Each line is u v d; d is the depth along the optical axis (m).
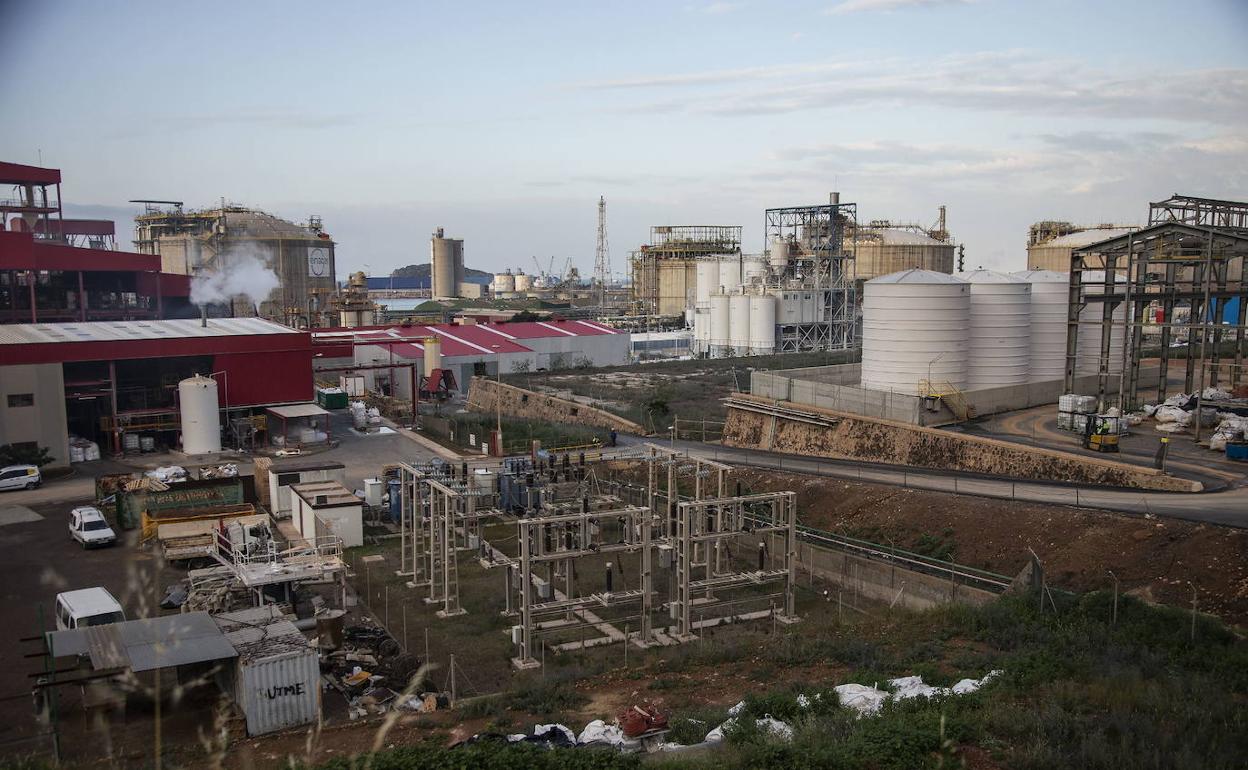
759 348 140.12
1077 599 31.73
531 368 120.06
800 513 51.53
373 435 80.38
